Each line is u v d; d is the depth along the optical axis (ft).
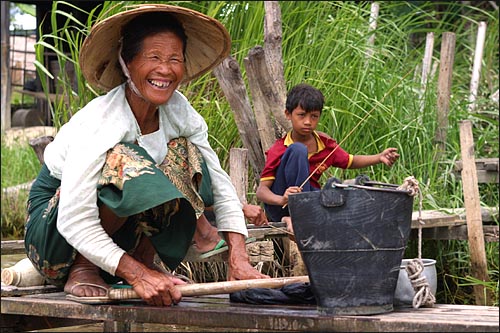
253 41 22.30
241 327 10.56
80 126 12.09
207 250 13.25
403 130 22.38
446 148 23.89
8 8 47.06
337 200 10.19
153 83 11.96
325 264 10.31
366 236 10.28
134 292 11.56
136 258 13.16
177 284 11.80
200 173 12.76
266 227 15.92
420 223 11.48
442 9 38.68
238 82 17.89
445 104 23.25
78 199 11.52
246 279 12.49
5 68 47.03
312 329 10.16
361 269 10.31
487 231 20.02
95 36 12.25
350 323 9.96
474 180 18.99
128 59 12.17
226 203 13.11
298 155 15.99
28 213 13.03
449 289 20.49
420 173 21.65
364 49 24.29
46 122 47.62
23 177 37.86
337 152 17.15
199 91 21.27
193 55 13.52
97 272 12.50
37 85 49.75
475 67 29.53
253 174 19.15
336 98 21.34
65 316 11.98
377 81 22.90
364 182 10.77
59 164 12.40
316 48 22.89
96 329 15.76
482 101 27.53
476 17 36.29
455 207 21.31
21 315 13.44
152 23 12.03
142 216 12.10
